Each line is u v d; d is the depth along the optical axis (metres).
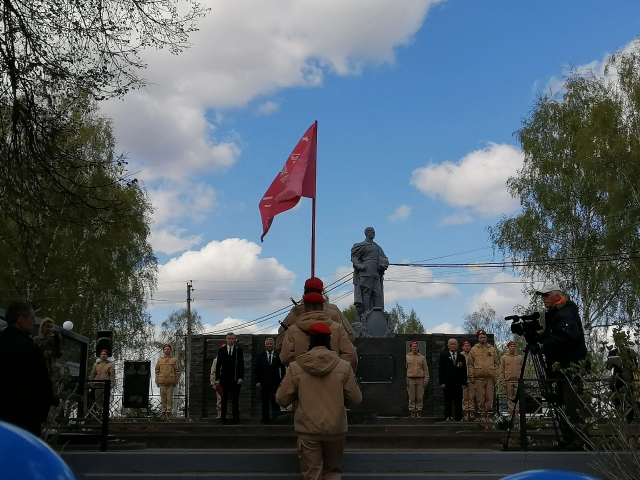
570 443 8.84
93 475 8.10
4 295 24.16
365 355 18.06
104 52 12.80
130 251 30.53
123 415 20.80
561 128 27.80
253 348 25.23
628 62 25.42
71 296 27.16
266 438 10.66
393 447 10.55
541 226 27.44
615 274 25.09
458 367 15.92
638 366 7.91
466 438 10.59
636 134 24.66
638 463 7.26
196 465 8.27
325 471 7.08
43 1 12.36
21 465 1.10
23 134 12.83
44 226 13.87
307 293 9.12
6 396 6.30
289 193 12.33
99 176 24.31
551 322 9.03
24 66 12.17
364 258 20.14
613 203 24.05
